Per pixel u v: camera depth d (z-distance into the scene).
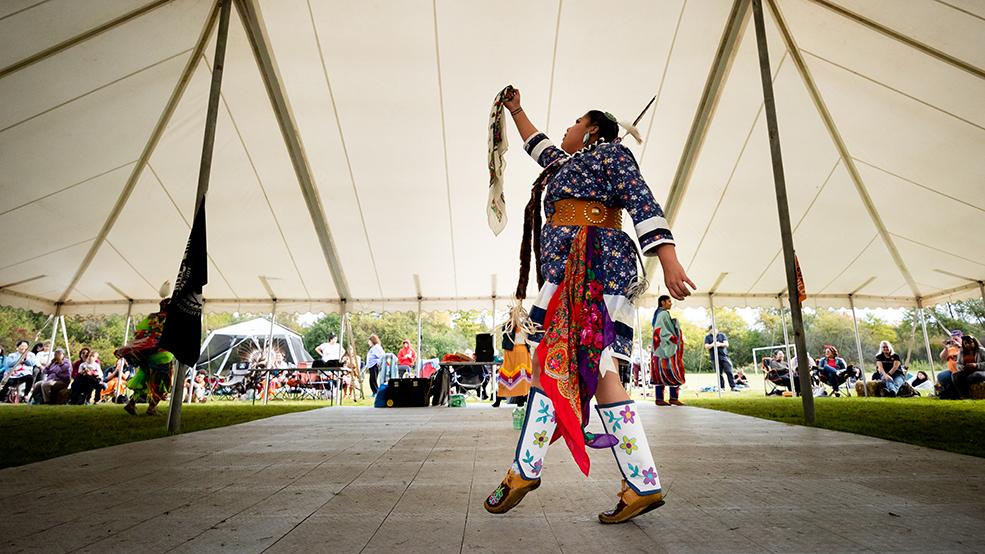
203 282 4.17
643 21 6.74
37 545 1.17
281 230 9.27
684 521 1.34
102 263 9.37
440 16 6.54
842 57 6.63
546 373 1.26
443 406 8.78
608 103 7.74
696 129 7.97
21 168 6.79
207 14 6.21
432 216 9.20
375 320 32.47
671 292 1.23
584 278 1.31
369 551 1.11
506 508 1.32
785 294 11.29
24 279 9.20
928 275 10.13
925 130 6.98
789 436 3.43
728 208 9.03
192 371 12.04
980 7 5.00
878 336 32.50
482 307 10.80
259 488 1.84
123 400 11.96
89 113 6.49
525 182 8.83
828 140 7.96
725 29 6.93
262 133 7.84
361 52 6.93
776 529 1.26
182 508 1.54
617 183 1.37
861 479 1.92
